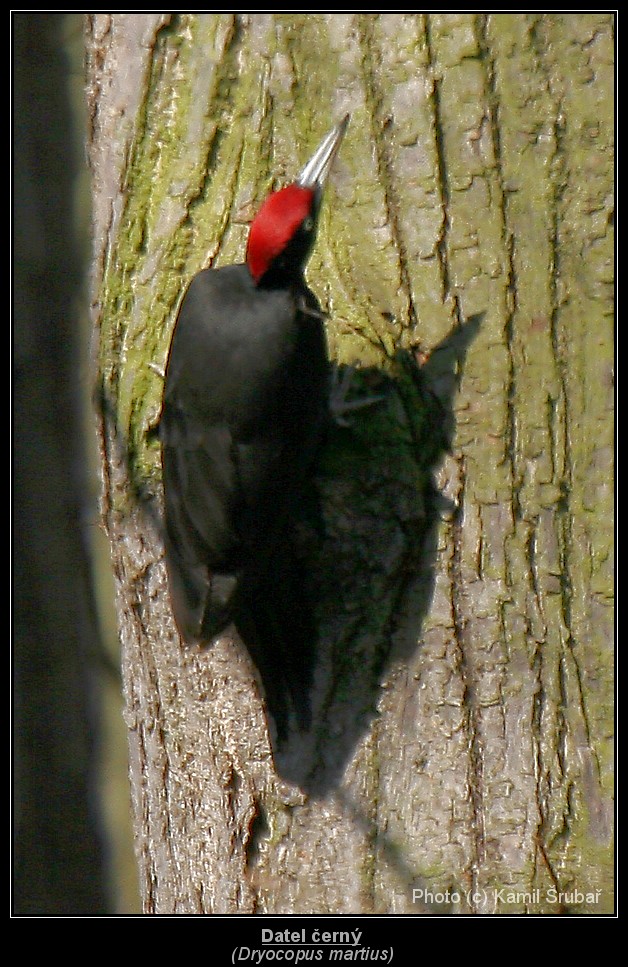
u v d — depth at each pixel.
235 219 8.48
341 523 7.86
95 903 15.92
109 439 8.61
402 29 8.12
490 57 7.97
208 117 8.60
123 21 8.88
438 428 7.93
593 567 7.82
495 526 7.85
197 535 7.63
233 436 7.58
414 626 7.90
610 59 7.86
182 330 7.76
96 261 9.02
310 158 8.09
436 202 8.01
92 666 16.05
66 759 15.92
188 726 8.38
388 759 7.93
